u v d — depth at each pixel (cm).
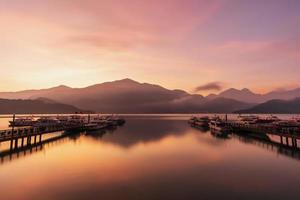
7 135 4303
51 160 3612
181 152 4366
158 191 2309
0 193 2255
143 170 3061
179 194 2234
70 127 7519
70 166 3253
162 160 3669
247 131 7281
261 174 2877
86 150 4531
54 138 6247
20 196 2189
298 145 5038
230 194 2236
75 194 2231
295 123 8900
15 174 2856
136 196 2184
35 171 2991
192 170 3062
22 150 4359
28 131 4941
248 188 2392
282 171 3009
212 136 6994
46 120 11506
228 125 8512
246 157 3875
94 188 2388
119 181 2603
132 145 5206
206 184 2505
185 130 9300
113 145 5184
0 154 3984
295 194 2230
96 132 8175
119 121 14412
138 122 16075
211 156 3975
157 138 6500
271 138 6300
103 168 3158
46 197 2166
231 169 3119
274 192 2281
